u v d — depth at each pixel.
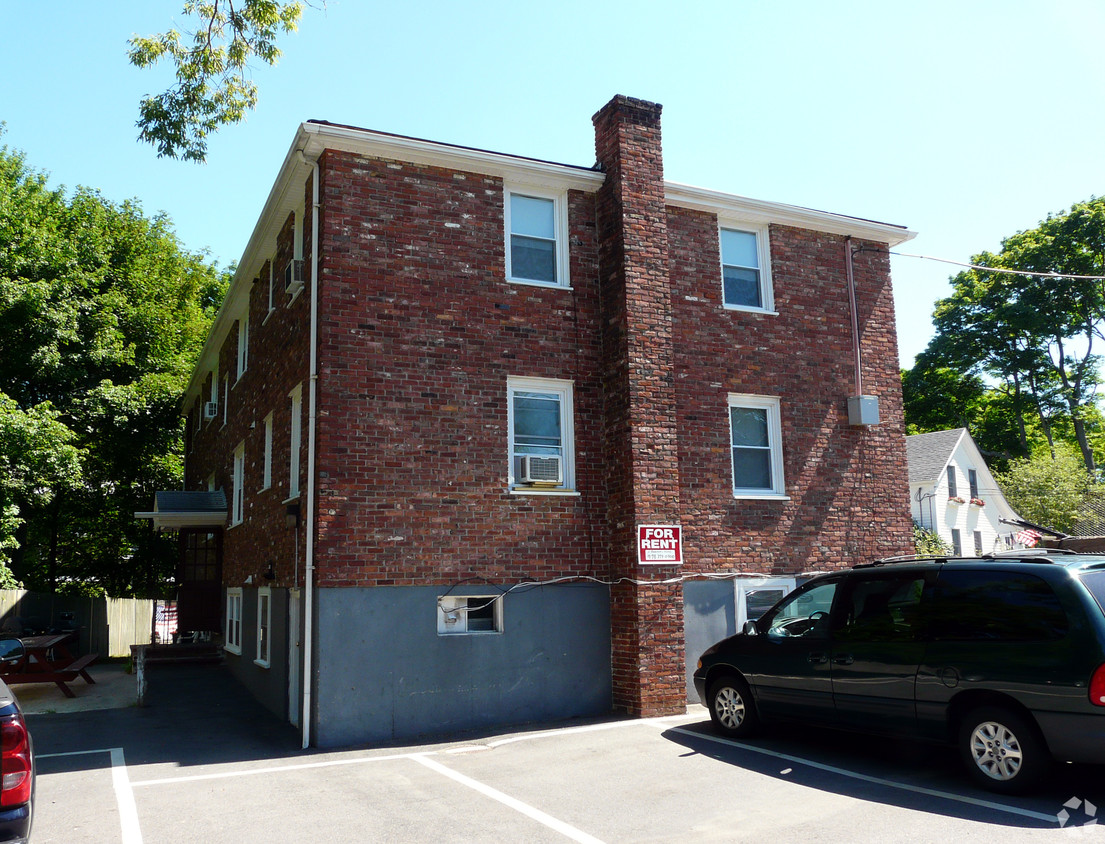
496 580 11.25
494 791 7.66
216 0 10.30
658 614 11.45
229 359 20.08
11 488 19.86
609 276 12.50
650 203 12.56
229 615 18.17
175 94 10.91
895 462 14.53
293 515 11.49
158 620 30.97
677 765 8.35
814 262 14.54
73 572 32.00
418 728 10.51
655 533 11.62
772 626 9.20
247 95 11.05
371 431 10.83
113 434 25.55
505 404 11.73
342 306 10.90
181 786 8.09
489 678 11.00
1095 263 37.22
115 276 27.47
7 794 4.49
